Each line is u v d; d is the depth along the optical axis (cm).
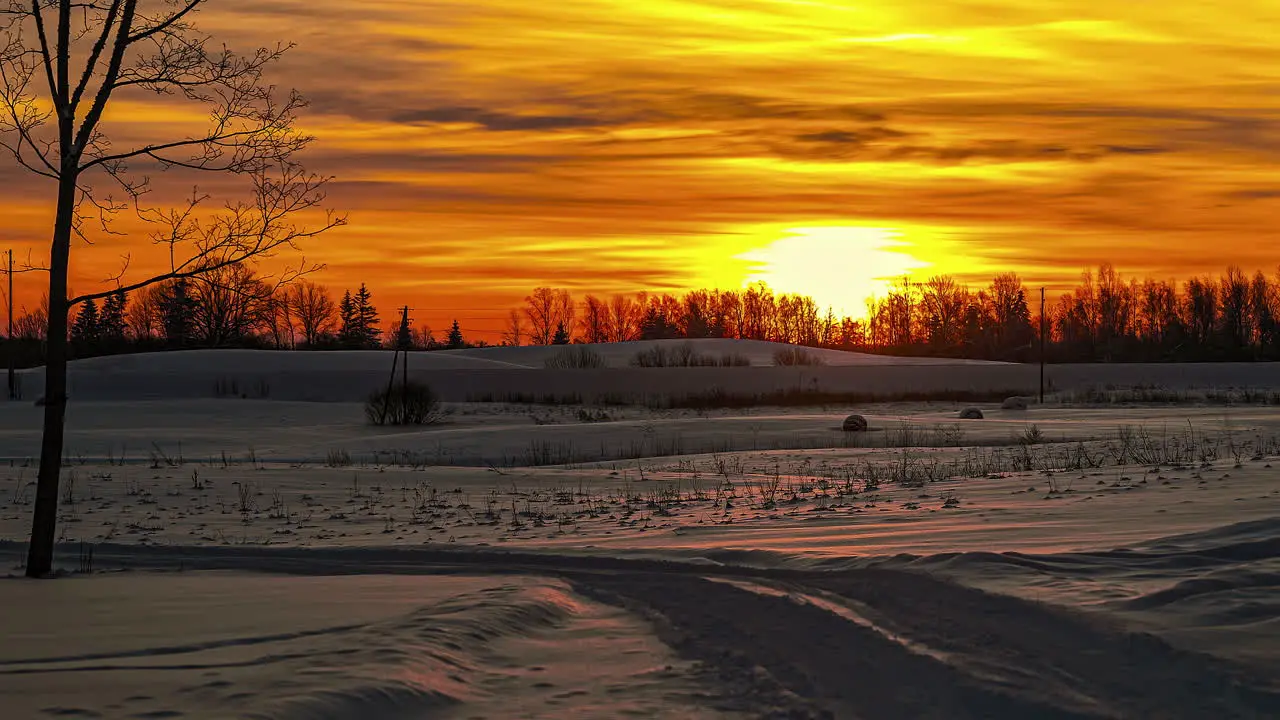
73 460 3469
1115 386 8212
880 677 671
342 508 2023
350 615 905
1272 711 545
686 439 3959
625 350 13788
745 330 17875
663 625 874
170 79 1340
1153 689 592
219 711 616
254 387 7888
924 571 897
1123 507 1333
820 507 1650
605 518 1717
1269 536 957
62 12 1322
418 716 641
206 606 959
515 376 8269
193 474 2708
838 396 7169
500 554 1241
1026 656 667
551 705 662
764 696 664
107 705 631
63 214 1335
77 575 1241
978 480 2002
